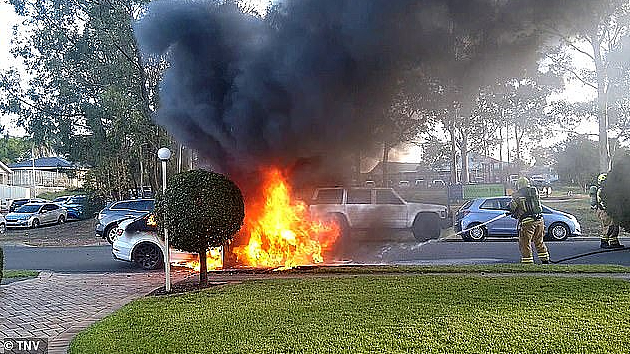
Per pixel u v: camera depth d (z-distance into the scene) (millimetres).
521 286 8109
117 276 10891
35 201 33156
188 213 8547
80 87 25188
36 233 25234
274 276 9742
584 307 6711
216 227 8648
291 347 5270
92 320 6945
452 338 5422
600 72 19125
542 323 5957
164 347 5387
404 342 5320
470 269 9945
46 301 8312
